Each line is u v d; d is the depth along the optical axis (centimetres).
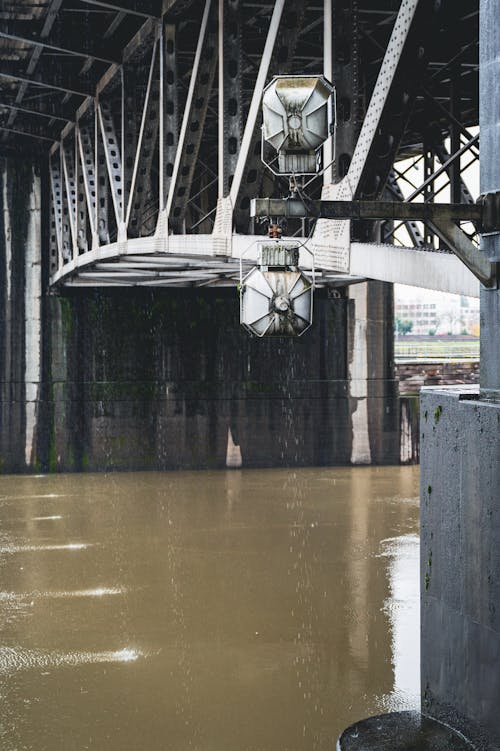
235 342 3259
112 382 3206
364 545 2202
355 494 2831
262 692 1317
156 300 3228
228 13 1483
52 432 3188
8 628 1605
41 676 1387
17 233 3181
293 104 735
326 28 1116
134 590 1833
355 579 1912
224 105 1487
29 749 1136
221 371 3256
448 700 761
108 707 1266
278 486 2953
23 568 1997
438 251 893
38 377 3186
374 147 1012
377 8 1477
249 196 1441
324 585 1866
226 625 1616
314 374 3316
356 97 1126
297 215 708
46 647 1510
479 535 706
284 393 3294
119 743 1151
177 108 1784
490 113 748
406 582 1891
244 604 1739
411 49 965
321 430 3319
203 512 2577
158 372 3228
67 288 3192
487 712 693
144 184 1964
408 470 3281
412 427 3394
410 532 2338
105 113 2261
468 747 700
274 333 841
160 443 3231
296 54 1967
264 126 754
